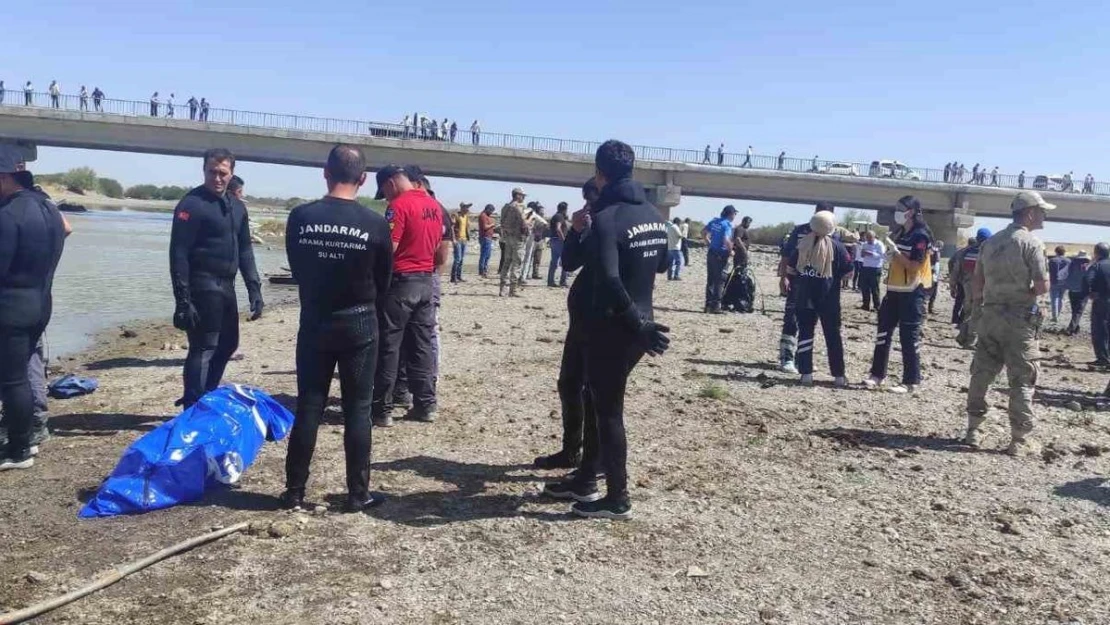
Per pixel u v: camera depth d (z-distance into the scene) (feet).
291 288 75.92
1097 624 13.52
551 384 30.73
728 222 58.23
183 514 16.80
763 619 13.26
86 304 58.44
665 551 15.71
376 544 15.55
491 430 23.94
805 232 34.14
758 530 17.02
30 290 19.03
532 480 19.60
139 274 82.17
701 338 45.52
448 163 195.83
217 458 18.12
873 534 17.04
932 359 42.11
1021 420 23.31
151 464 17.15
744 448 23.24
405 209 23.20
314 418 17.10
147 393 28.07
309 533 15.98
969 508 18.89
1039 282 22.54
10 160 18.84
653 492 19.12
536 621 12.90
